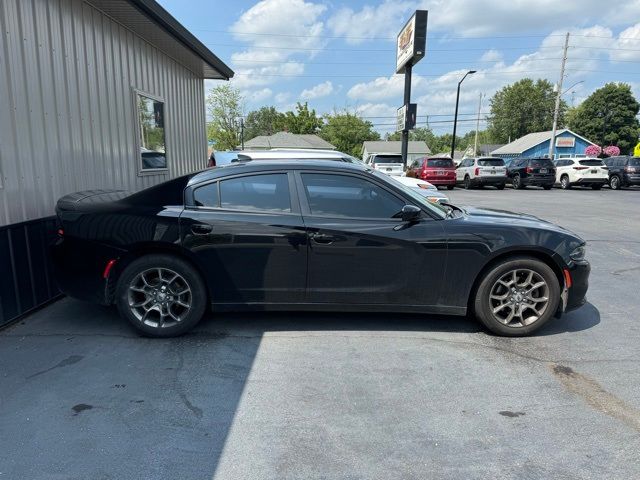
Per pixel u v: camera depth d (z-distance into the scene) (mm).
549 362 3791
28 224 4609
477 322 4625
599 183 24000
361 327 4484
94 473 2434
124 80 6914
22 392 3234
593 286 6043
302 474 2443
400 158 25453
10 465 2482
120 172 6805
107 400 3145
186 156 9734
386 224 4129
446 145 110938
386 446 2684
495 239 4113
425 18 20750
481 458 2586
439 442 2725
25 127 4719
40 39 4957
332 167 4270
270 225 4066
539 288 4242
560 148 53625
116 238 4062
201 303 4164
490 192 23031
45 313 4766
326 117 73625
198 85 10430
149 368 3611
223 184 4215
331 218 4133
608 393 3307
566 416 3010
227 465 2510
